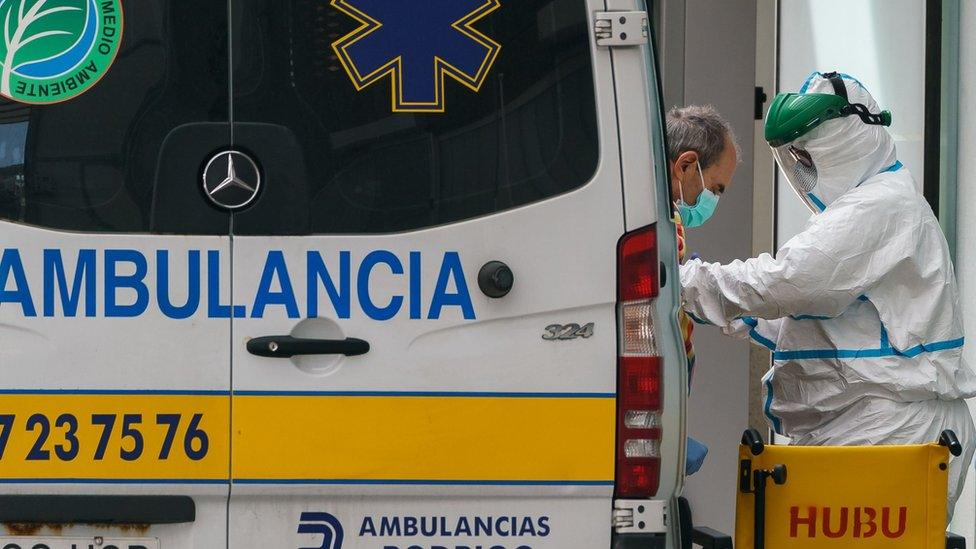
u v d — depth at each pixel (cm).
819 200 1342
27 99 1020
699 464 1309
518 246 1031
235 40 1027
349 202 1026
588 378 1033
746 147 2117
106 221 1019
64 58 1021
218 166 1021
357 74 1030
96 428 1014
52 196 1019
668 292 1082
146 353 1014
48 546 1019
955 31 1853
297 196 1024
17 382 1012
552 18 1041
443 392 1023
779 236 2202
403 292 1025
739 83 2108
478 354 1026
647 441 1037
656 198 1047
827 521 1202
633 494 1037
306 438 1019
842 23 2084
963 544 1254
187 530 1026
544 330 1030
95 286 1014
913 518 1204
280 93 1027
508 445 1028
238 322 1018
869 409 1304
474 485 1027
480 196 1032
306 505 1025
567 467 1031
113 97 1023
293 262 1020
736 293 1292
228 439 1017
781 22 2253
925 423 1296
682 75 2097
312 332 1022
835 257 1259
